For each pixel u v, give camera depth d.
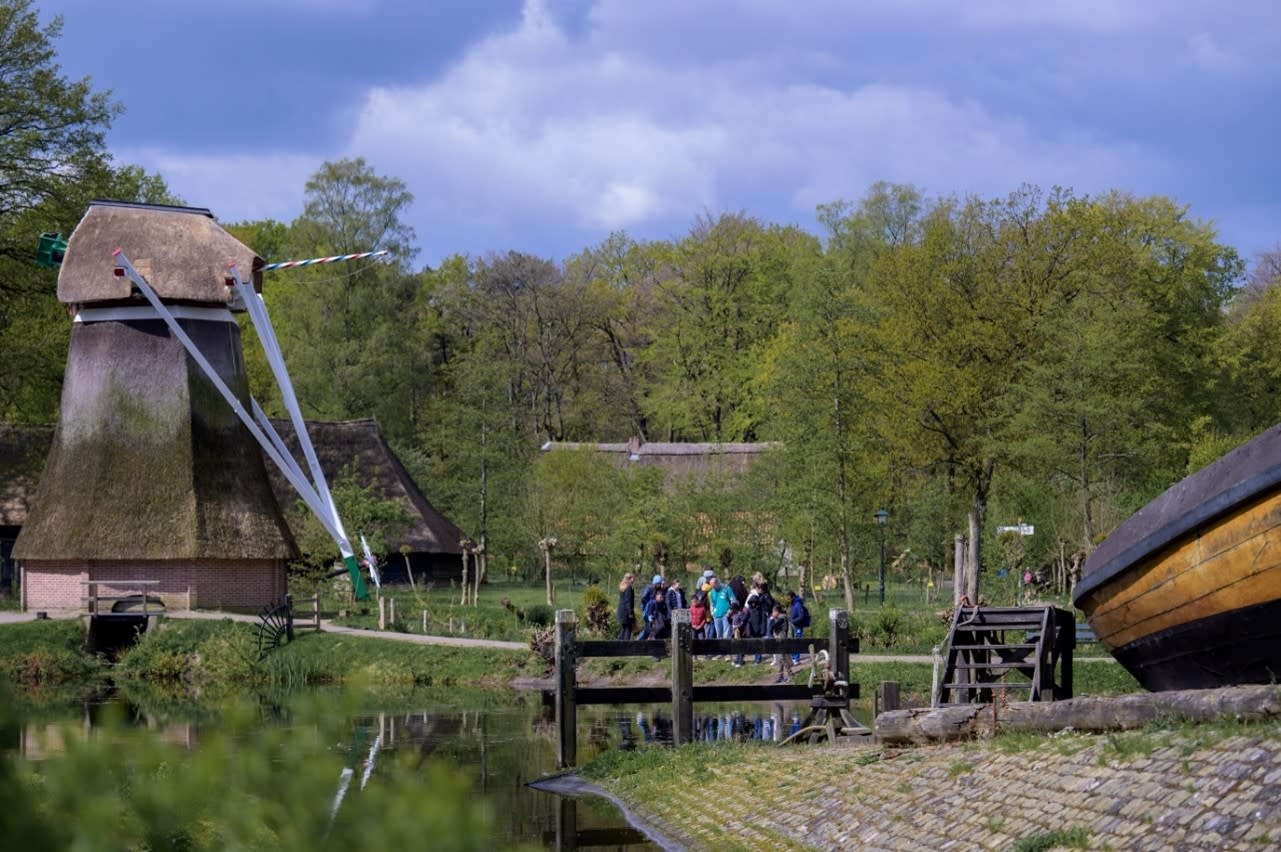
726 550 49.56
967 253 51.00
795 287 82.06
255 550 44.06
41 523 43.94
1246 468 12.96
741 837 13.86
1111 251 49.97
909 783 13.30
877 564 57.41
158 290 44.69
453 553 59.75
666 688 20.75
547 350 89.31
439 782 4.46
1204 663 13.50
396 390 80.06
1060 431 43.69
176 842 4.27
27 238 51.56
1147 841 9.41
